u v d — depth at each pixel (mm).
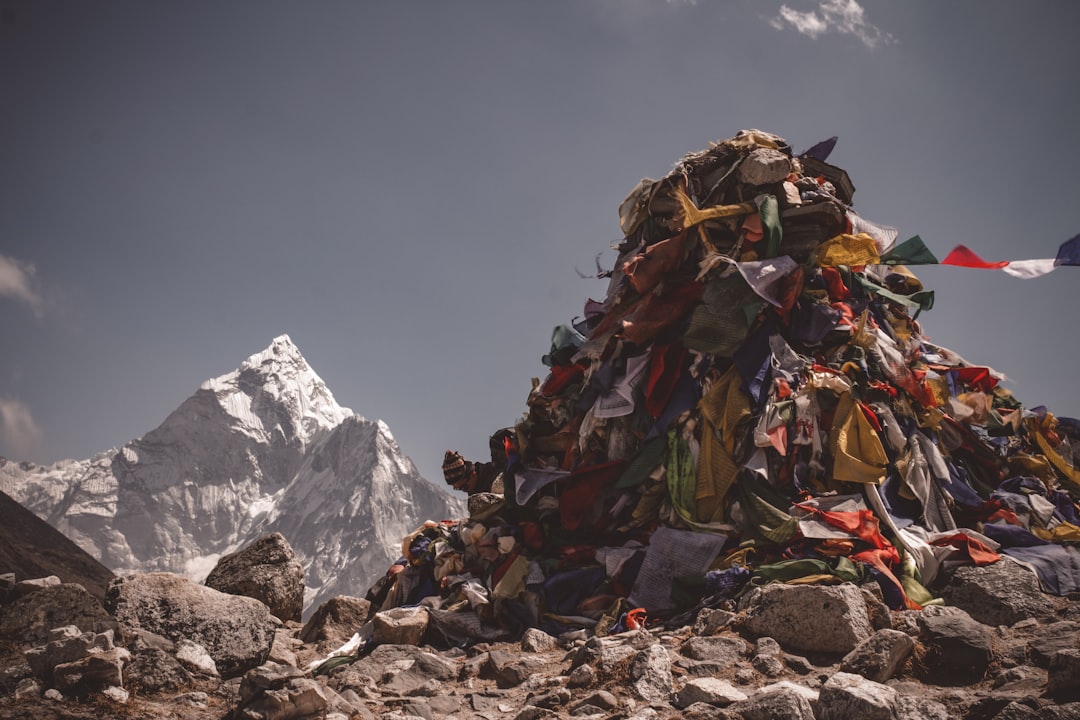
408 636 9406
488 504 11359
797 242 11102
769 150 11188
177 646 7703
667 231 11656
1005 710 5984
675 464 10227
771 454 10078
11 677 6762
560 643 8938
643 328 10789
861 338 10867
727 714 6215
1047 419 12805
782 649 7609
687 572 9477
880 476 9891
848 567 8734
